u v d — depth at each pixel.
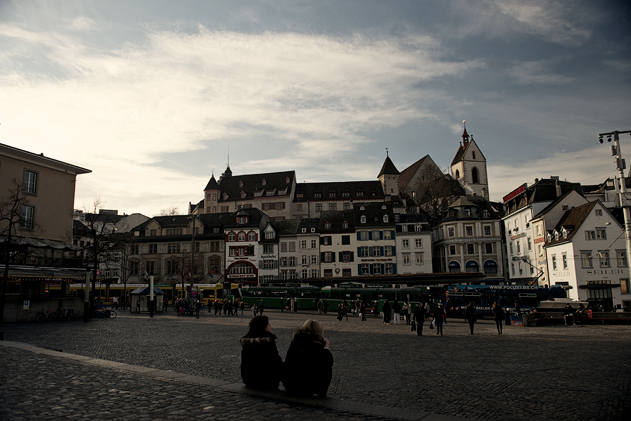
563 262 54.75
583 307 35.50
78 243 73.44
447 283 60.69
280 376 8.08
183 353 15.56
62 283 42.09
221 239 81.25
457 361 14.12
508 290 43.84
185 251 81.44
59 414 6.69
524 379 10.85
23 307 32.50
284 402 7.36
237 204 105.31
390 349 17.61
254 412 6.79
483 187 130.00
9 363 10.77
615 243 52.44
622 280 51.69
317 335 7.75
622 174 29.53
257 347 8.11
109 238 52.91
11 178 39.72
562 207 59.72
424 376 11.41
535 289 43.47
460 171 131.88
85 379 9.09
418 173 114.44
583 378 10.87
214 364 13.08
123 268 77.56
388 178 105.06
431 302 47.44
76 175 46.12
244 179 109.56
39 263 38.53
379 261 76.44
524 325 32.09
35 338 20.17
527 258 65.44
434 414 6.77
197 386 8.47
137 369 10.09
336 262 77.50
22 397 7.64
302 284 58.22
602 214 53.09
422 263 75.56
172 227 83.94
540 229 60.91
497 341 20.58
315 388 7.56
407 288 49.28
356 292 50.75
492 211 78.50
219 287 68.94
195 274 80.88
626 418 7.36
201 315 44.69
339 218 81.19
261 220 82.88
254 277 79.00
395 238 76.69
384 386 10.10
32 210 41.50
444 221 77.12
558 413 7.68
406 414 6.73
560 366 12.75
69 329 25.62
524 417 7.43
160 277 81.31
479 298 44.31
